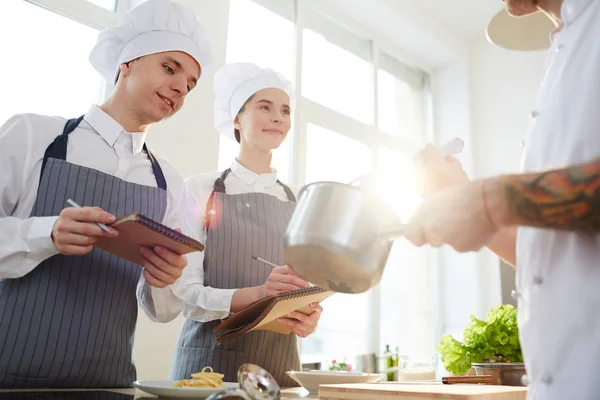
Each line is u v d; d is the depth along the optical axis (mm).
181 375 1653
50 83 2531
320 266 769
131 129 1496
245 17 3611
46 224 1159
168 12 1513
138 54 1477
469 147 4637
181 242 1057
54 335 1196
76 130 1420
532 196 607
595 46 729
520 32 1396
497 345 1605
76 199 1306
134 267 1370
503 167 4469
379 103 4512
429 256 4559
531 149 809
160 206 1447
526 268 746
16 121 1338
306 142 3746
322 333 3654
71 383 1219
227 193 1872
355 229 737
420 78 4953
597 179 582
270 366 1665
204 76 2855
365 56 4457
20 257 1162
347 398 916
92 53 1598
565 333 662
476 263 4359
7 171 1268
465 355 1618
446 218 662
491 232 648
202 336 1652
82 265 1271
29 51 2490
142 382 1015
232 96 2002
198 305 1557
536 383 697
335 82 4164
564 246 682
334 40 4227
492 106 4656
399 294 4266
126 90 1483
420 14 4473
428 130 4875
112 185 1365
